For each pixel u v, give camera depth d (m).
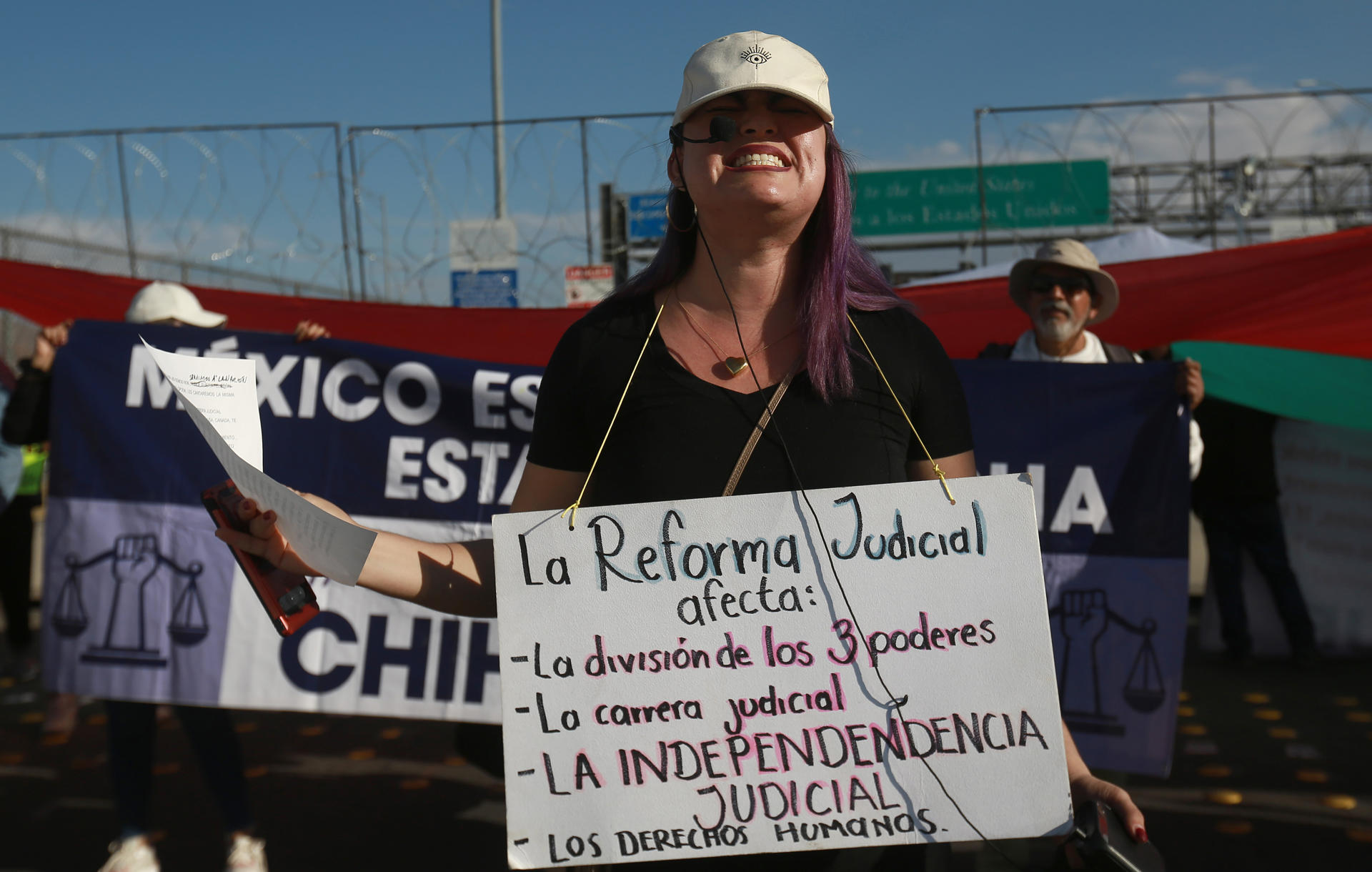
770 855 1.43
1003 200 23.66
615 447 1.45
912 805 1.36
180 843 3.77
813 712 1.37
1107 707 3.53
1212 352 4.72
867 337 1.47
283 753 4.74
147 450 3.65
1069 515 3.60
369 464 3.73
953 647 1.37
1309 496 6.18
